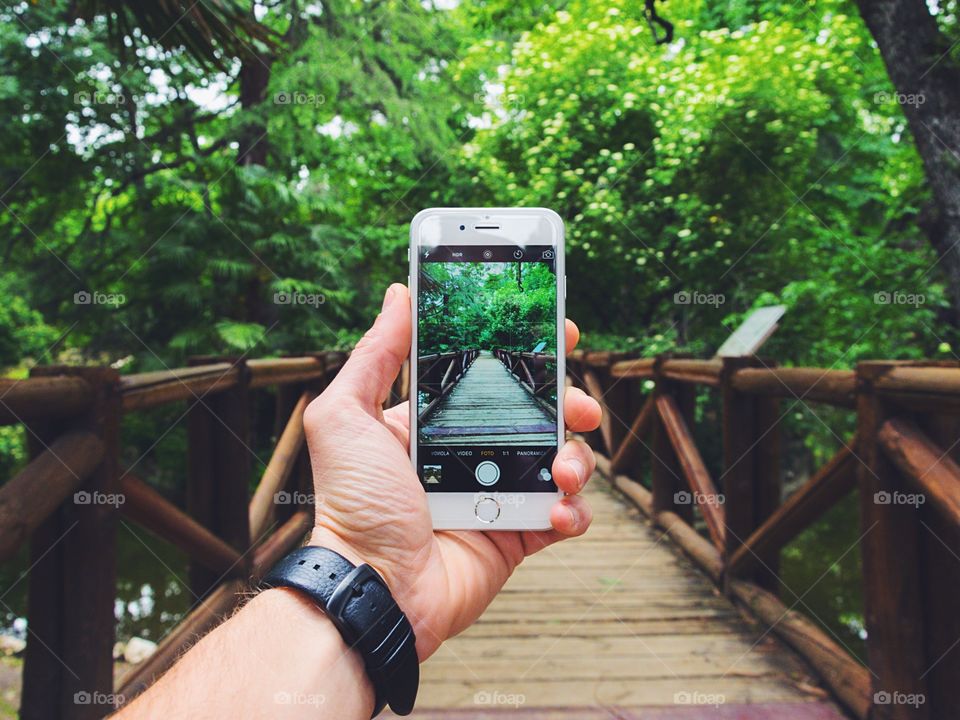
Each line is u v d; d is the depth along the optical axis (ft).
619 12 24.47
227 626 2.30
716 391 27.53
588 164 26.21
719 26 26.25
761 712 6.59
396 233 29.27
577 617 9.36
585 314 30.83
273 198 26.03
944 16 14.66
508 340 3.47
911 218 25.76
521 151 28.43
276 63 24.67
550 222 3.62
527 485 3.31
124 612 17.67
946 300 21.91
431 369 3.42
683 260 25.29
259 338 23.82
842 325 22.65
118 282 25.84
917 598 5.79
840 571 22.59
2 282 24.50
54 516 5.78
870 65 24.52
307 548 2.50
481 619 9.28
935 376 5.22
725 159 25.59
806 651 7.70
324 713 2.18
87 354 26.58
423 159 30.78
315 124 27.22
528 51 26.14
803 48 23.21
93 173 23.86
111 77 22.25
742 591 9.69
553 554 12.52
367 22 27.66
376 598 2.38
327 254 25.90
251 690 2.11
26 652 5.73
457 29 30.17
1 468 27.20
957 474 5.16
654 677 7.42
